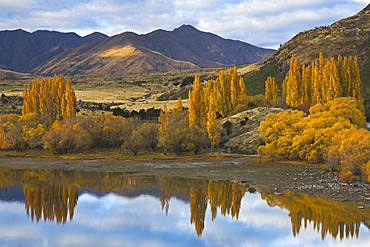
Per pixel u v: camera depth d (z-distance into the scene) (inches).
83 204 2231.8
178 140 4077.3
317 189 2373.3
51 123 5359.3
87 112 6668.3
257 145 4212.6
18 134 4670.3
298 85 5502.0
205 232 1727.4
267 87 6348.4
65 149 4478.3
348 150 2652.6
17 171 3435.0
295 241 1590.8
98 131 4749.0
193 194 2443.4
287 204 2103.8
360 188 2321.6
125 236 1681.8
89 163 3836.1
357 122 3715.6
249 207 2084.2
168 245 1578.5
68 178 3058.6
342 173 2546.8
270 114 4045.3
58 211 2082.9
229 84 5565.9
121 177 3068.4
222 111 5546.3
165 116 4808.1
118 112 6560.0
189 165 3592.5
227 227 1787.6
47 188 2682.1
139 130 4471.0
